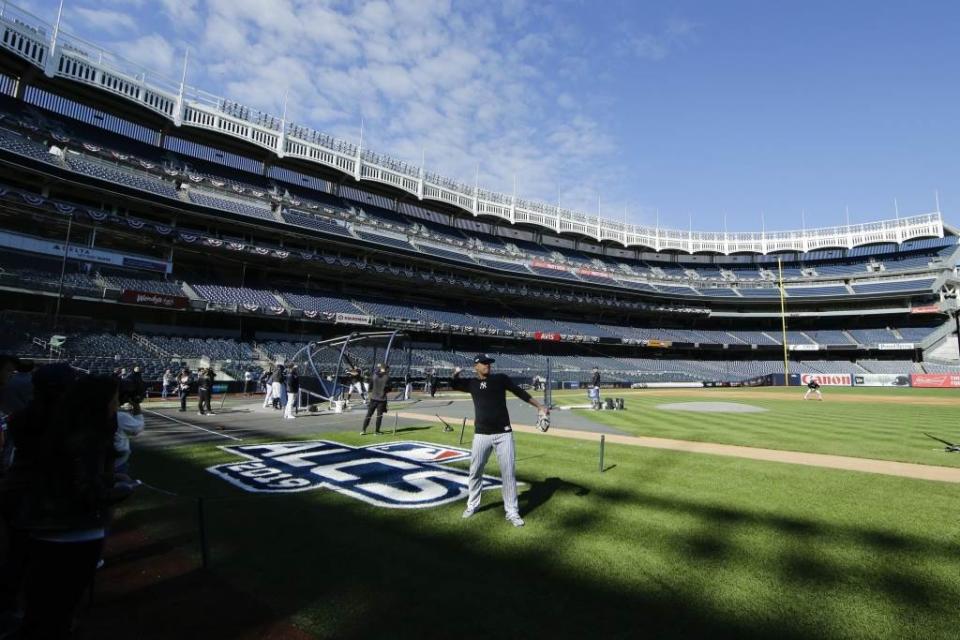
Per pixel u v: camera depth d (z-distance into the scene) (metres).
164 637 3.54
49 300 29.77
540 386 44.22
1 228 28.86
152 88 36.38
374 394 13.72
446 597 4.20
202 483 8.03
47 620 2.88
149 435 13.16
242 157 43.50
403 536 5.68
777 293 67.62
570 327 60.88
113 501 3.05
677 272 73.06
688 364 63.44
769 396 38.94
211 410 20.33
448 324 47.72
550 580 4.56
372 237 46.22
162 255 35.59
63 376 3.55
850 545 5.53
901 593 4.38
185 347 31.94
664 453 11.43
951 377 50.84
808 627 3.81
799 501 7.31
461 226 60.25
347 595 4.21
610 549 5.33
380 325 42.25
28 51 30.41
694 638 3.63
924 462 10.45
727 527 6.09
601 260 70.25
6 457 4.85
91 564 3.04
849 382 55.56
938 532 5.98
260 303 37.59
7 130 29.25
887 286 63.22
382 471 9.02
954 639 3.64
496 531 5.86
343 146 47.44
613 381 53.53
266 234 40.06
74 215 28.69
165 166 37.06
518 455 11.00
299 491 7.60
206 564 4.75
